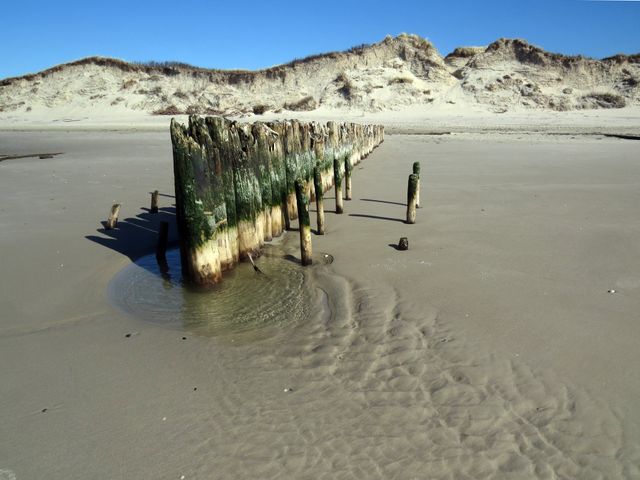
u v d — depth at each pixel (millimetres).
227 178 6082
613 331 4195
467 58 69438
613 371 3617
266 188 7395
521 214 8570
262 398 3535
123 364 4051
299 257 6797
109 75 65812
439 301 4996
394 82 59406
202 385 3729
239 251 6637
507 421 3158
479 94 56969
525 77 58312
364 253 6738
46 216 9031
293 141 8680
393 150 21703
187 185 5449
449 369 3766
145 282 6000
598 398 3328
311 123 10555
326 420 3260
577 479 2695
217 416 3340
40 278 6004
